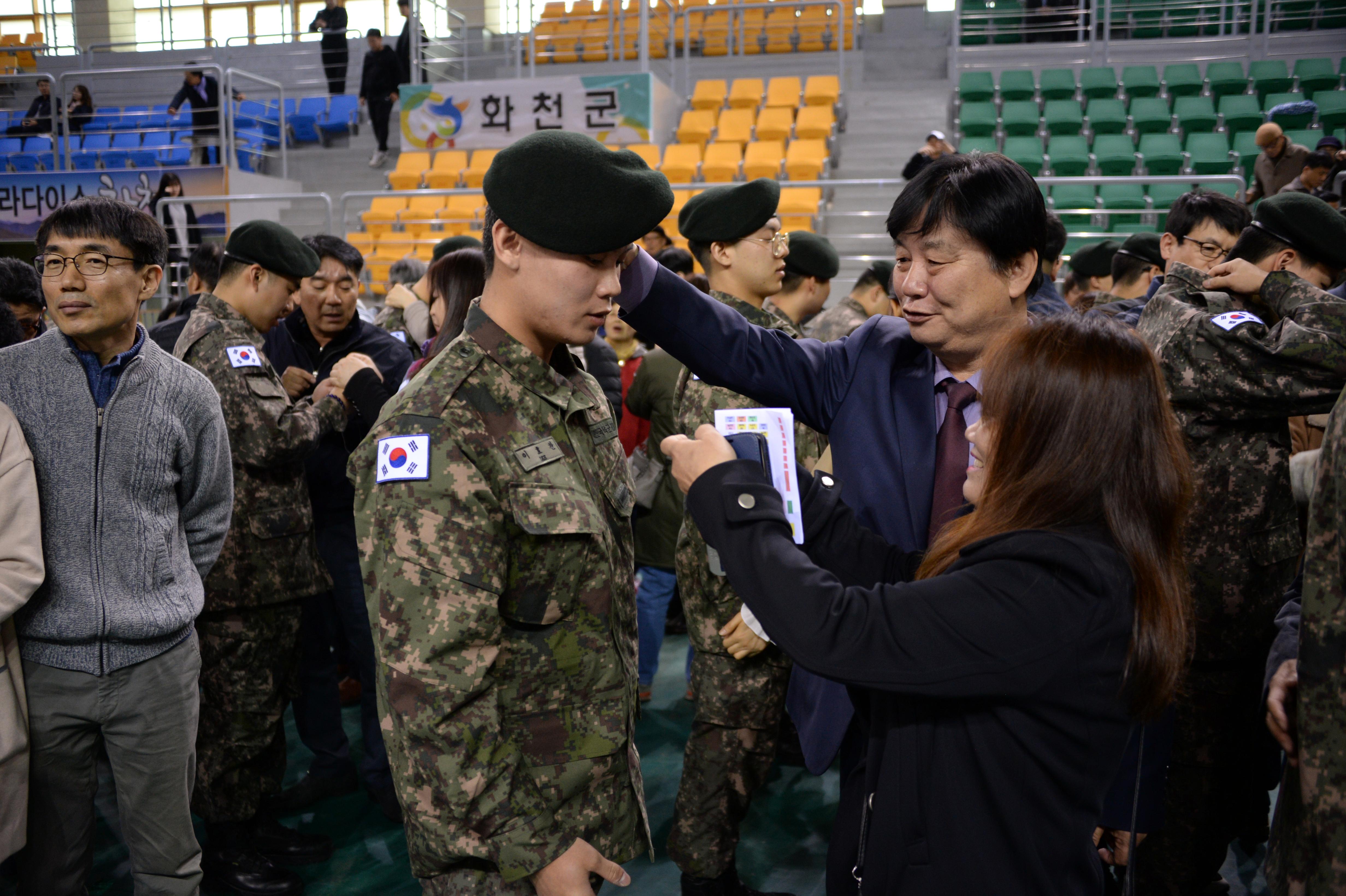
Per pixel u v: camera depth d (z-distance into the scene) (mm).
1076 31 10641
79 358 1599
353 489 2510
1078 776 871
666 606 3211
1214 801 1832
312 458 2461
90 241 1522
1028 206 1107
